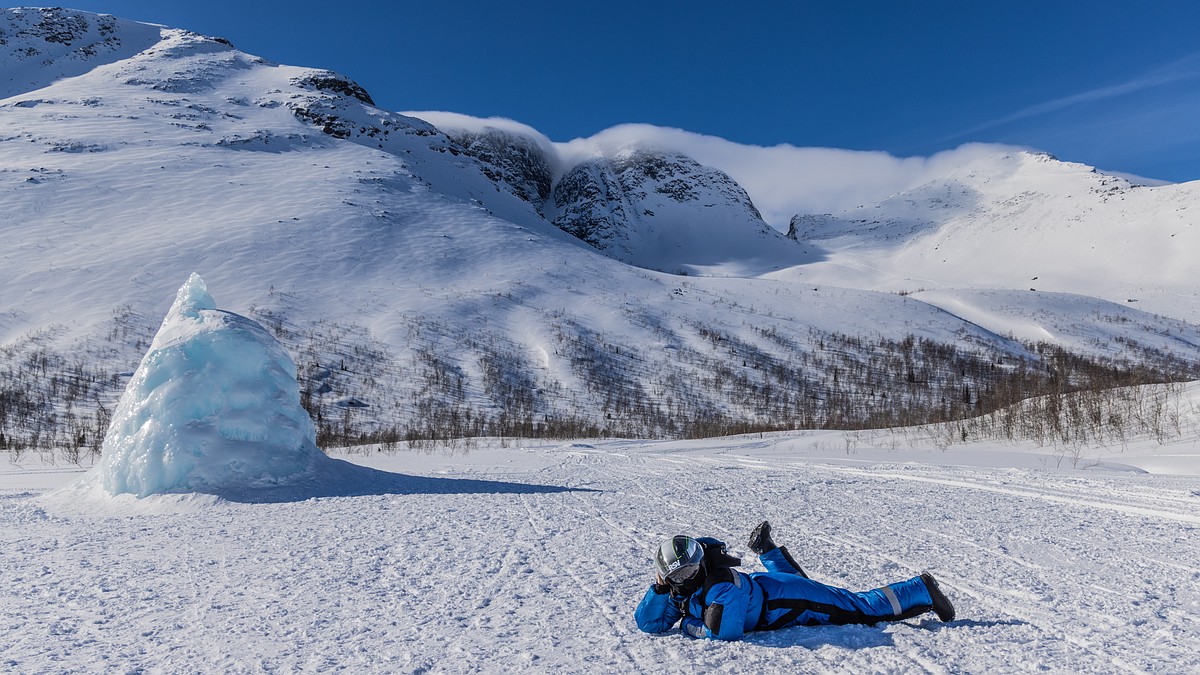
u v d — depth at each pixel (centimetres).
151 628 500
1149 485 1110
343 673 395
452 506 1091
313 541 834
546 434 5522
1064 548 664
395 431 5588
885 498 1050
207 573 679
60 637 487
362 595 570
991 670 365
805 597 434
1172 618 446
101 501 1323
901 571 587
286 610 533
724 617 416
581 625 468
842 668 372
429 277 10400
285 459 1423
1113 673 357
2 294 7962
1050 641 407
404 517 995
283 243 10444
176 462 1335
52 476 2120
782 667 376
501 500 1151
